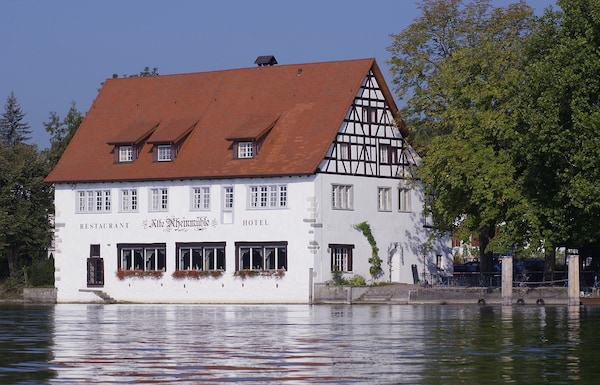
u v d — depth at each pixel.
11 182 106.62
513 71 79.19
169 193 91.12
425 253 92.44
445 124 83.31
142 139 92.88
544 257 79.75
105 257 93.44
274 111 89.88
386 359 35.22
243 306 81.62
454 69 83.62
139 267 92.38
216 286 88.88
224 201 89.06
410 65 90.31
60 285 95.00
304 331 48.44
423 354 36.66
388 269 90.94
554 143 66.06
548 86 67.56
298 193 86.12
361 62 89.75
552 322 52.62
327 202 86.44
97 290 93.31
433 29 91.50
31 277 103.25
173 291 90.50
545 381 29.91
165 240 91.12
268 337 44.84
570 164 67.38
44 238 107.12
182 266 90.75
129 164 92.94
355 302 83.56
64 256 95.00
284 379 30.56
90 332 48.81
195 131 92.12
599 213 67.75
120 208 93.00
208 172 89.06
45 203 109.44
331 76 90.00
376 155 90.31
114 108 96.94
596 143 64.44
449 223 82.75
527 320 54.56
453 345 39.88
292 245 86.25
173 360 35.31
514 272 93.69
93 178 93.31
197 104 93.88
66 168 95.06
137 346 40.59
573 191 65.56
